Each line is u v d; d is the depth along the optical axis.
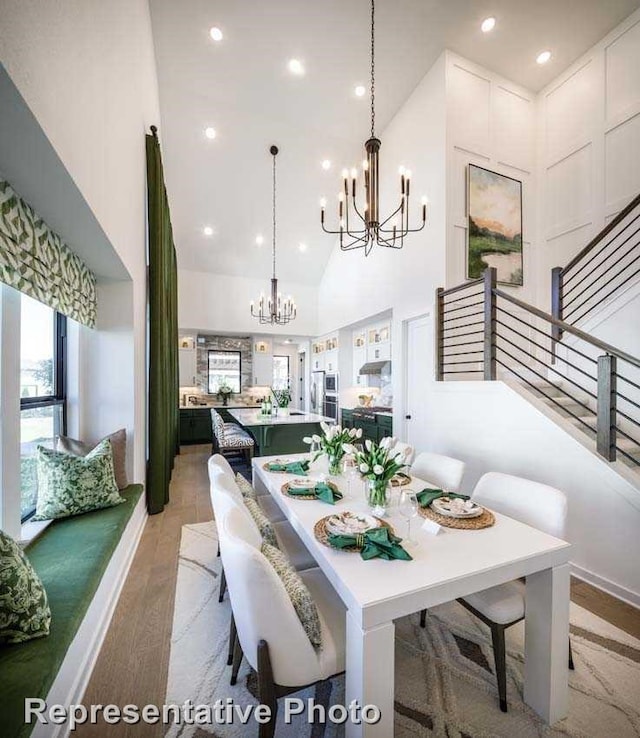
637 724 1.30
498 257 4.29
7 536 1.25
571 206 4.25
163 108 4.66
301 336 8.14
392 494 1.83
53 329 2.61
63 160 1.35
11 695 0.98
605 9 3.59
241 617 1.09
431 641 1.72
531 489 1.71
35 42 1.11
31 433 2.31
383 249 5.21
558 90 4.39
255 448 5.06
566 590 1.32
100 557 1.78
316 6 3.44
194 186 5.72
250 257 7.05
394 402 4.84
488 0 3.45
